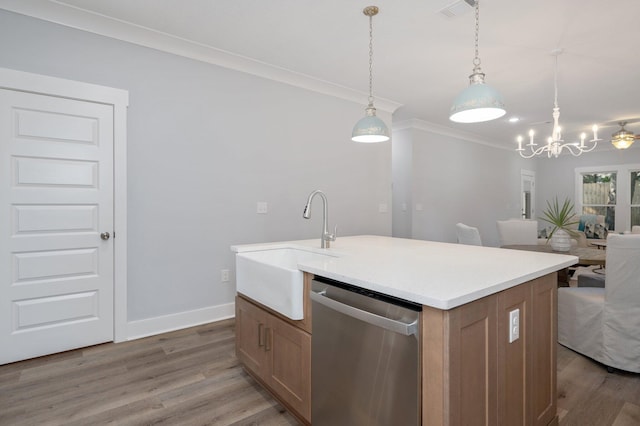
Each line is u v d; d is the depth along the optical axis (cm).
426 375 110
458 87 406
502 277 133
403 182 577
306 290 164
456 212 648
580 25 263
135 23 266
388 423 121
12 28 233
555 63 332
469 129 624
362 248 221
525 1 232
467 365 112
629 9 240
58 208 250
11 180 234
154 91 288
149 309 288
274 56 324
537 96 430
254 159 346
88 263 261
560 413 183
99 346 263
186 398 195
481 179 706
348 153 430
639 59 321
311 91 392
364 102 444
